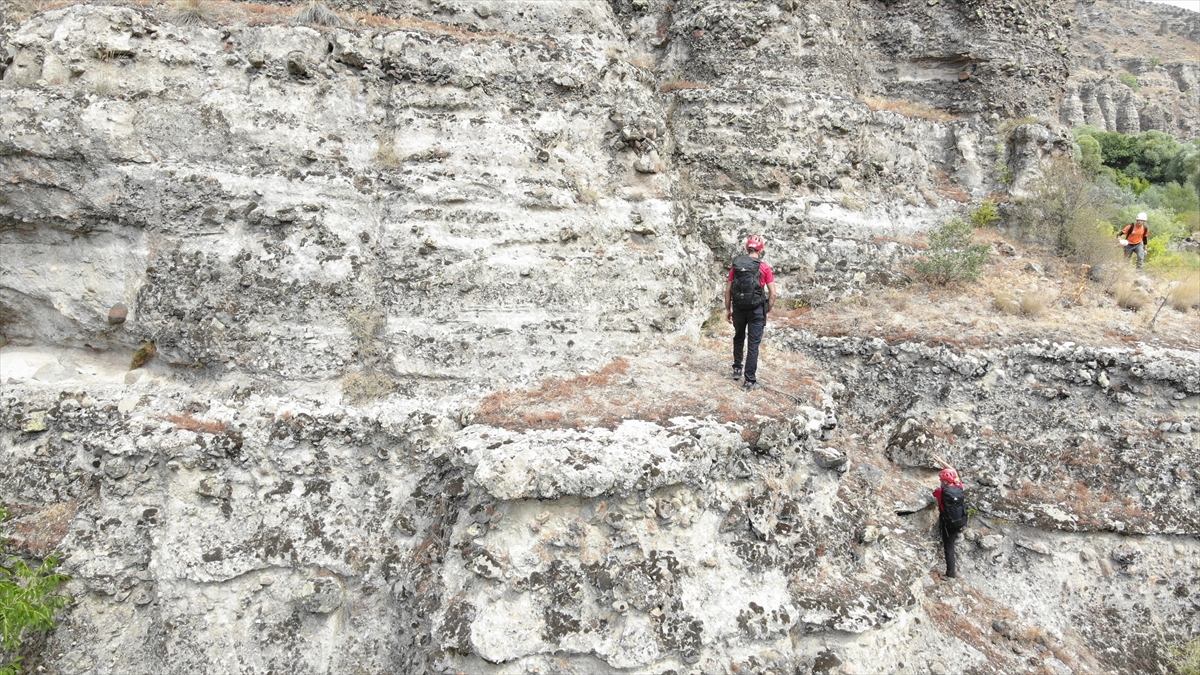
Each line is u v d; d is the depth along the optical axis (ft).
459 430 23.81
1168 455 29.37
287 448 23.49
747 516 22.31
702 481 21.47
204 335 24.25
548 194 27.58
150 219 24.18
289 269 24.64
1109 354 30.37
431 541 22.50
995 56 45.96
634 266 29.22
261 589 22.70
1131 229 44.83
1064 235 42.75
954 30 46.88
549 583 19.99
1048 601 27.63
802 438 24.49
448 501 22.53
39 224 24.47
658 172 31.68
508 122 27.76
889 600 22.91
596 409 23.85
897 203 42.39
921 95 48.47
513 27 30.63
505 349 26.00
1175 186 83.92
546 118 28.55
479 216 26.43
